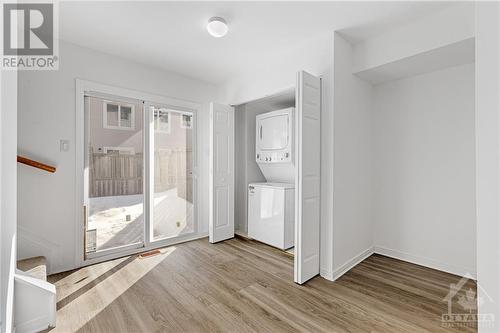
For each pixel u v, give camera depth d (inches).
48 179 98.6
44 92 97.7
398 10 83.7
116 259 115.3
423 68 103.3
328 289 87.4
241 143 165.3
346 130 105.1
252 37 102.0
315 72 103.1
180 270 103.1
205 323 68.6
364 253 118.2
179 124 142.0
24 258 93.1
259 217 143.6
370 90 123.5
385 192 122.3
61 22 89.4
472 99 97.0
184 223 144.1
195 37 101.3
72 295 82.9
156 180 132.5
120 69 118.9
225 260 114.6
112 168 117.3
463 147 99.2
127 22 90.0
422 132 110.0
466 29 78.9
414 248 112.6
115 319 70.4
